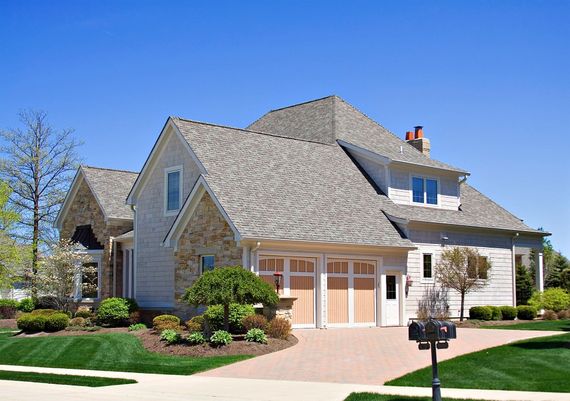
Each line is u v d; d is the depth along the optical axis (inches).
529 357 743.1
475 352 789.9
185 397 593.0
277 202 1158.3
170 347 888.9
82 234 1536.7
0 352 946.7
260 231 1061.1
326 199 1247.5
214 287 892.0
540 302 1498.5
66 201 1576.0
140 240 1342.3
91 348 917.2
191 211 1159.0
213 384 667.4
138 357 853.2
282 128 1614.2
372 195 1354.6
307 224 1145.4
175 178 1282.0
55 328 1144.8
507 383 627.2
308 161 1333.7
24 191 1788.9
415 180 1441.9
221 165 1178.6
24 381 710.5
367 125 1569.9
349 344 918.4
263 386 649.0
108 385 672.4
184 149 1262.3
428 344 542.3
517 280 2044.8
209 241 1120.8
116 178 1603.1
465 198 1612.9
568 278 2194.9
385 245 1230.9
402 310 1286.9
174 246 1186.6
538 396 564.4
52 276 1408.7
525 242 1595.7
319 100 1622.8
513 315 1424.7
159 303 1286.9
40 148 1801.2
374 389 619.8
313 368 749.3
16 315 1617.9
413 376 676.1
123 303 1235.9
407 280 1305.4
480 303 1464.1
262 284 922.7
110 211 1475.1
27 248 1542.8
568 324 1238.3
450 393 584.4
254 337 897.5
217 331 895.1
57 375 741.9
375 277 1253.7
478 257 1409.9
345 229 1195.3
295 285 1125.1
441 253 1386.6
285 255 1105.4
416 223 1316.4
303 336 1012.5
